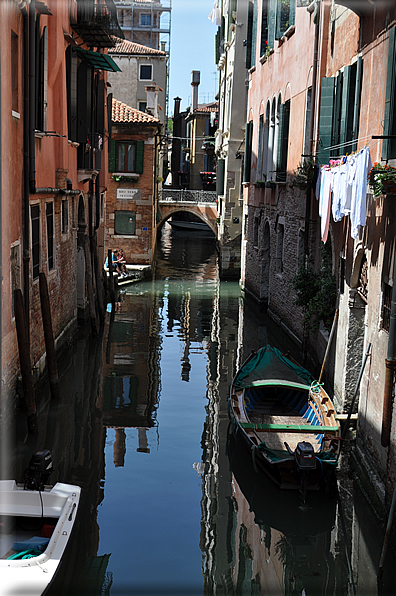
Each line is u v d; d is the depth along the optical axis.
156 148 31.42
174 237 50.16
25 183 10.99
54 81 13.70
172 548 7.46
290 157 16.89
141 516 8.15
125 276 26.95
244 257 26.03
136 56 39.16
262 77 21.44
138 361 15.50
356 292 10.34
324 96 11.88
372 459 8.62
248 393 11.72
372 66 9.42
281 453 8.88
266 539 7.78
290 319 16.91
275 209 19.34
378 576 6.92
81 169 17.20
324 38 13.20
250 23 23.78
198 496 8.74
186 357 16.00
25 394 10.23
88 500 8.50
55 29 13.12
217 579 6.86
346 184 9.23
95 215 19.77
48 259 13.65
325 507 8.43
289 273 17.06
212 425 11.51
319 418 10.09
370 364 8.99
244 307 22.69
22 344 9.92
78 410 11.84
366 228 9.41
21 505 7.05
